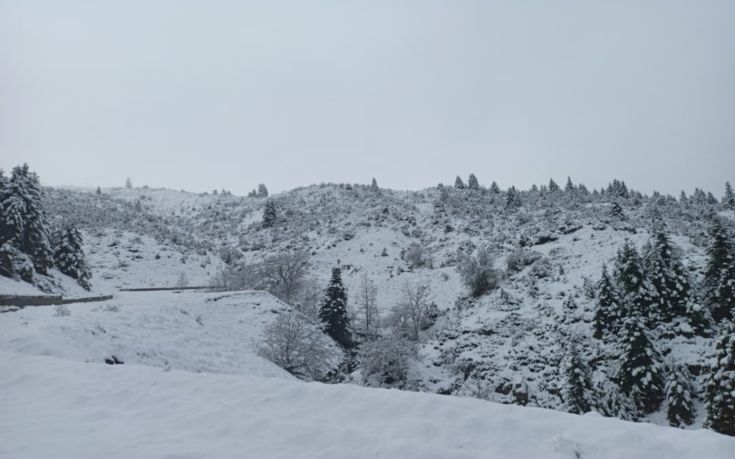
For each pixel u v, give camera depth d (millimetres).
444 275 70562
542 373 38438
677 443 6684
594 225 69688
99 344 20219
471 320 52312
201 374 11664
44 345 16812
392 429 7715
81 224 89375
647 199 115500
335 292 52562
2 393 10711
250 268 65438
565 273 56188
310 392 9711
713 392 26391
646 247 47844
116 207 118562
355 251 93688
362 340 53688
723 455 6211
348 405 8898
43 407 9688
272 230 118500
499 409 8133
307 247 100250
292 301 61188
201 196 188000
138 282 71688
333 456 6957
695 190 125938
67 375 11906
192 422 8664
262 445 7484
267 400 9492
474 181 145875
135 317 29531
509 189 110000
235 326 38406
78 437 7945
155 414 9203
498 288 58969
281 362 34469
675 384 30672
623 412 30875
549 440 7016
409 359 42781
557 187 134250
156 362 21922
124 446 7488
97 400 10125
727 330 26609
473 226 95062
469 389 39219
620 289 41906
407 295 66875
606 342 38438
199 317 37031
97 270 72812
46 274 52500
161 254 84312
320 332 39969
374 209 118812
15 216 48312
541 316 47250
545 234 71125
